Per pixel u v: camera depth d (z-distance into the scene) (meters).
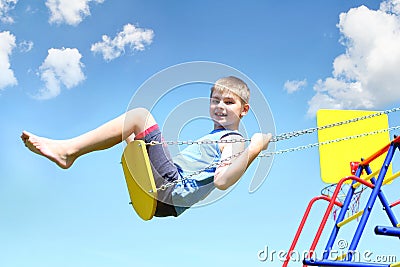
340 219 3.79
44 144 2.82
